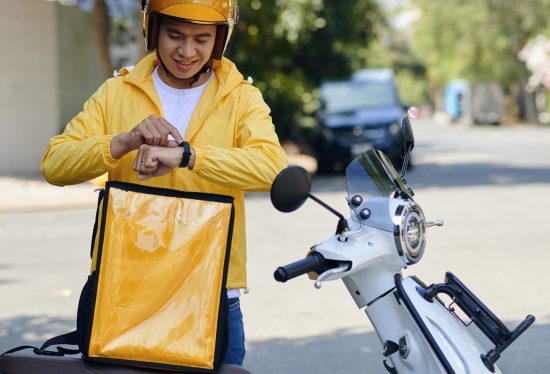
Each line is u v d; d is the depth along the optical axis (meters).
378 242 3.15
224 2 3.12
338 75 27.47
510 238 10.63
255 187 3.04
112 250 2.88
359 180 3.27
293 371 5.93
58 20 20.05
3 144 19.70
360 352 6.32
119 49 23.48
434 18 55.50
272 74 23.53
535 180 17.91
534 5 51.72
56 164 3.06
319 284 3.02
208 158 2.96
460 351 3.10
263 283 8.45
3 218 13.73
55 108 19.97
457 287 3.28
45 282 8.75
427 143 36.53
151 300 2.88
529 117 59.84
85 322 2.93
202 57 3.16
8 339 6.72
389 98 22.73
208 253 2.92
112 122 3.26
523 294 7.81
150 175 2.95
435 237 10.79
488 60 56.06
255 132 3.14
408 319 3.18
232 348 3.27
